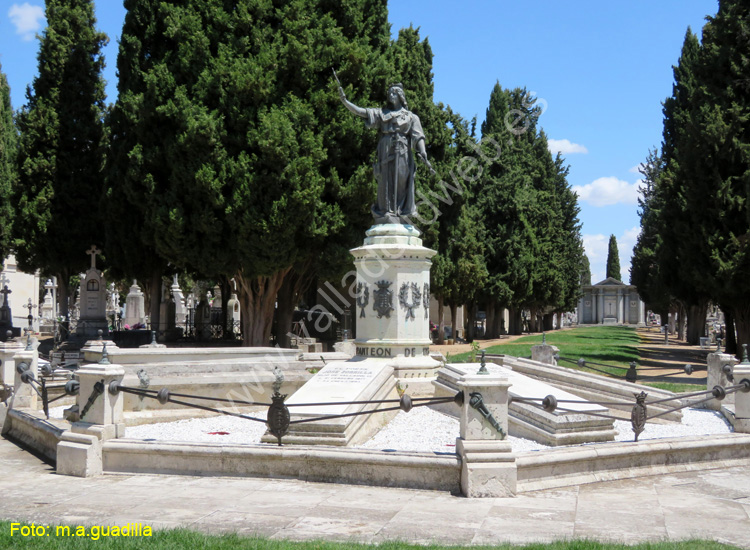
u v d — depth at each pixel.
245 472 9.23
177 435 11.44
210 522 7.15
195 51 24.44
